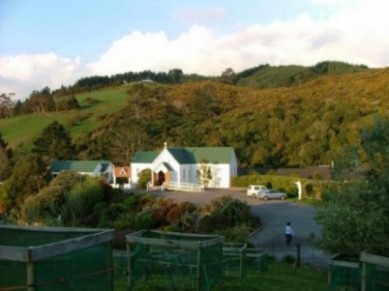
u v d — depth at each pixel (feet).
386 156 41.45
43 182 190.80
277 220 136.77
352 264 46.19
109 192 171.32
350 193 43.19
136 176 242.99
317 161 271.28
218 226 124.98
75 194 162.20
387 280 32.27
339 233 45.03
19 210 181.06
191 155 245.86
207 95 431.84
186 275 42.01
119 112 403.54
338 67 602.44
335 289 46.93
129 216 139.54
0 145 279.90
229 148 243.60
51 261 25.99
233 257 55.06
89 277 28.37
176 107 416.26
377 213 38.91
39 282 25.36
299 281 59.06
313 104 321.32
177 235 46.24
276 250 97.76
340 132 272.10
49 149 305.12
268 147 284.41
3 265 25.48
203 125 334.44
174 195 185.26
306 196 185.47
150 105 410.52
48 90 510.99
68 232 32.30
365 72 434.71
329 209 47.03
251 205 165.17
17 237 33.14
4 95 464.65
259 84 592.19
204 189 214.48
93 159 302.25
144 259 43.19
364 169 45.62
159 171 232.32
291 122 295.07
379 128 42.73
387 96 320.50
